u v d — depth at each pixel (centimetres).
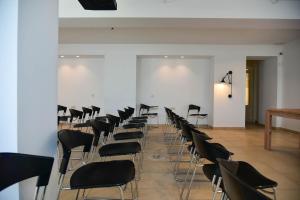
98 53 782
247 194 80
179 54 780
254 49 781
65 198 261
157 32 630
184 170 357
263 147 514
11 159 129
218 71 781
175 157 427
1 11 166
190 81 850
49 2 203
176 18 412
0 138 166
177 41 740
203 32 625
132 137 367
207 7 410
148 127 761
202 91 851
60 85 855
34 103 185
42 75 195
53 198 215
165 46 779
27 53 176
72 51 781
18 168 131
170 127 789
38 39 189
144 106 805
